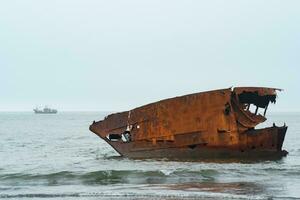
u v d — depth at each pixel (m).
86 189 23.75
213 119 33.25
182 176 27.59
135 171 28.09
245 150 33.56
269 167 31.16
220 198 21.17
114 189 23.75
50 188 24.17
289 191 23.05
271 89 33.53
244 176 27.72
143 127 34.69
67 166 33.19
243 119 33.47
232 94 33.22
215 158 33.50
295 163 33.69
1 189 23.92
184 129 33.62
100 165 33.34
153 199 21.17
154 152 34.53
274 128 34.16
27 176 27.44
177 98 33.78
